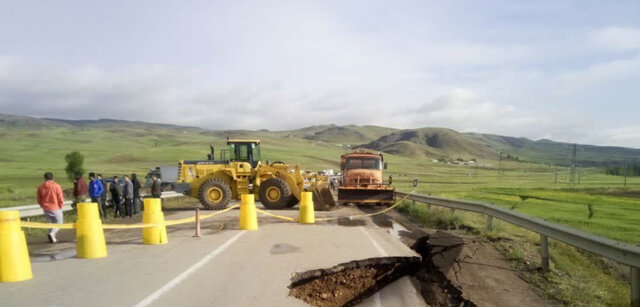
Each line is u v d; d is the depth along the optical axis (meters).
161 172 30.34
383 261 9.12
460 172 176.38
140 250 10.05
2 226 7.27
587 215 30.08
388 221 16.86
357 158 25.92
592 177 145.62
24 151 154.75
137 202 19.98
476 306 6.92
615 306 7.31
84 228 9.23
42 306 5.94
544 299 7.24
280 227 14.22
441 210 18.11
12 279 7.18
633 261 6.27
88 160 125.75
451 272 8.74
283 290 6.82
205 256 9.34
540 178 134.50
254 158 23.17
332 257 9.23
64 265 8.48
